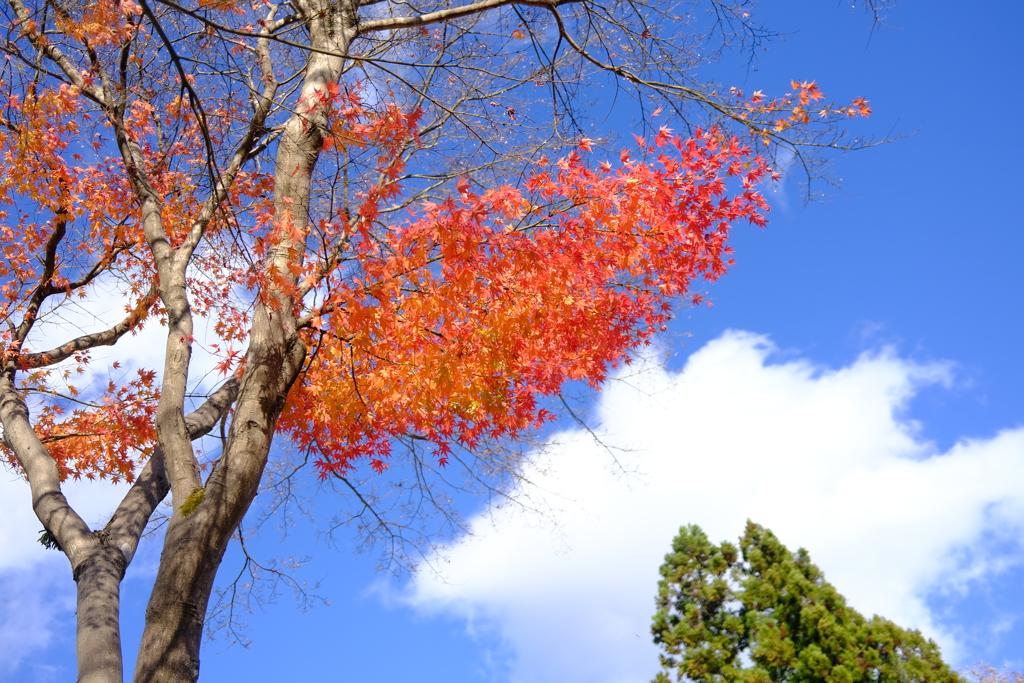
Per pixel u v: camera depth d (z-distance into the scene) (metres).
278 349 5.45
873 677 9.77
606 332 8.13
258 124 7.12
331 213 5.66
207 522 4.73
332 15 6.80
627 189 6.74
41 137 7.76
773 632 10.05
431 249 6.37
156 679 4.23
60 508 5.76
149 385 8.99
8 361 7.93
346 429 7.91
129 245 9.04
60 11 7.02
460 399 7.50
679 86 7.24
